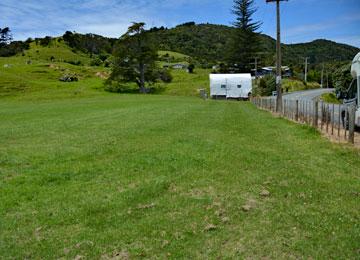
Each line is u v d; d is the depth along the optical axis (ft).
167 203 23.29
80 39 556.10
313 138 47.62
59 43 538.47
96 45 558.56
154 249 17.56
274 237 18.49
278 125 63.00
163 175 29.50
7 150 40.47
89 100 173.37
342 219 20.59
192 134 50.60
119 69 255.09
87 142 44.93
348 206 22.70
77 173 30.45
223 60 346.33
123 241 18.40
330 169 31.65
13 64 347.77
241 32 320.09
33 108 121.19
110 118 77.51
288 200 23.73
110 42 578.25
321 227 19.56
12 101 181.06
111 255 17.19
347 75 165.58
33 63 361.30
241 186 26.66
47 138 49.49
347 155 37.19
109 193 25.40
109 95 217.77
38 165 33.42
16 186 27.20
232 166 32.30
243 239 18.35
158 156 36.01
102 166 32.60
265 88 251.80
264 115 86.58
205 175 29.45
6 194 25.38
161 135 49.78
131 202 23.61
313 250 17.19
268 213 21.50
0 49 487.61
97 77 322.75
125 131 54.29
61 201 23.97
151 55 256.52
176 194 25.09
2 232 19.61
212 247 17.65
